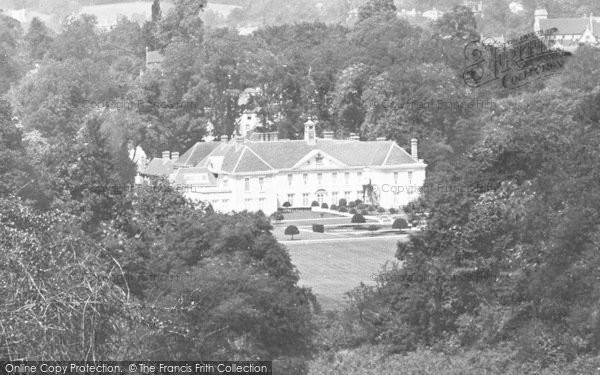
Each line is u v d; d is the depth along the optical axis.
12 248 65.44
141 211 143.25
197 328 99.50
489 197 130.00
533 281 116.50
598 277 113.62
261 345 105.62
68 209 137.75
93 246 73.19
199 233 124.88
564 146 139.25
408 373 114.38
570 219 117.75
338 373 114.50
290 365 108.12
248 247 125.94
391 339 123.00
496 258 125.19
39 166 171.62
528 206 125.88
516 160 139.00
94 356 62.59
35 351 61.72
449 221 129.00
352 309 129.62
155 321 68.62
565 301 114.44
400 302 125.88
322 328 125.50
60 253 66.44
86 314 63.53
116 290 66.44
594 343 109.44
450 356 116.88
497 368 111.56
